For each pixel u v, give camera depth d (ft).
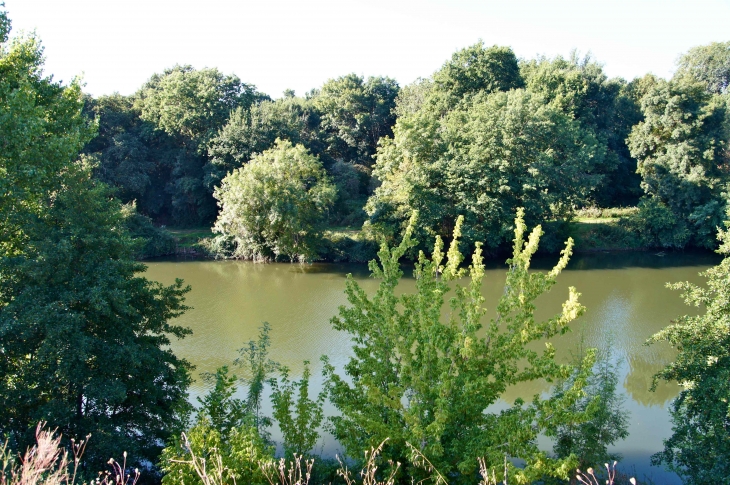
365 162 225.76
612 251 169.58
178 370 52.16
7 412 43.57
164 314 57.06
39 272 43.96
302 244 151.94
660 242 168.35
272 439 56.03
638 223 169.48
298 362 79.41
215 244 160.97
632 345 85.71
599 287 123.54
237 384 70.38
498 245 156.76
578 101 186.39
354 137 226.79
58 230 48.65
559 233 167.12
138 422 50.88
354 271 145.69
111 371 46.83
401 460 39.09
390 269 46.24
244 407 46.70
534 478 32.89
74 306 47.70
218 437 34.55
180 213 191.21
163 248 162.91
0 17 59.77
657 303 109.40
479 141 145.89
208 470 31.48
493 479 29.19
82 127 67.26
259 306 109.60
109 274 48.19
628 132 202.49
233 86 213.66
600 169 192.65
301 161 154.61
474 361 40.27
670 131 164.76
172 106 184.75
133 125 196.95
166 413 52.08
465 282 130.00
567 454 49.90
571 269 144.66
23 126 51.29
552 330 40.32
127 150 176.24
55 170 55.16
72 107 66.23
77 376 43.98
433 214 146.51
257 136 180.45
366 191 210.18
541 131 147.02
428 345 38.34
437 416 34.30
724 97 175.22
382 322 43.52
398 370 44.11
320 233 154.92
